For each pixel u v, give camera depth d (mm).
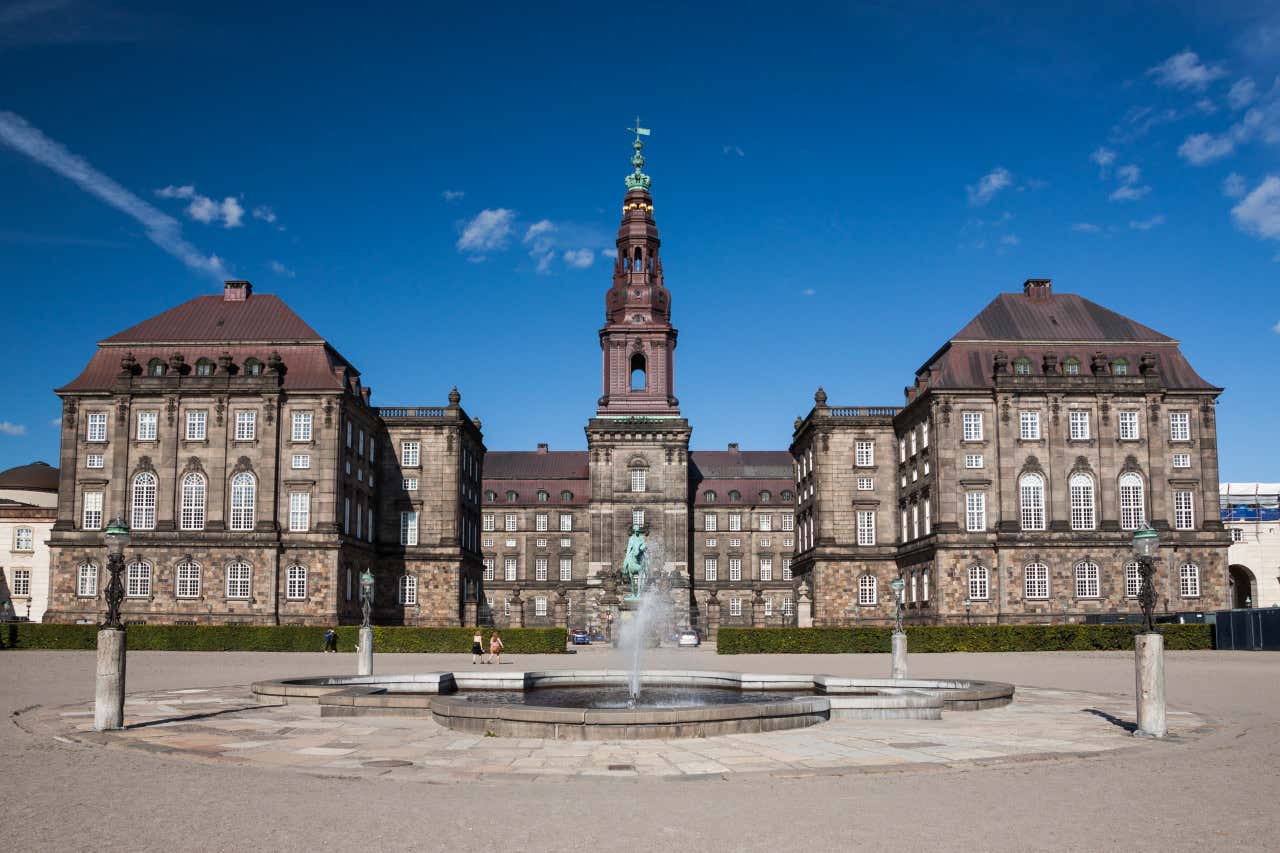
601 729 28516
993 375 97375
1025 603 94000
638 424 132125
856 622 111062
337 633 78062
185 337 98062
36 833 17312
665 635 106812
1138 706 29672
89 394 95938
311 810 19141
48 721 32312
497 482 162000
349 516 100188
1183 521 95438
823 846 16625
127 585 93125
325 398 95625
